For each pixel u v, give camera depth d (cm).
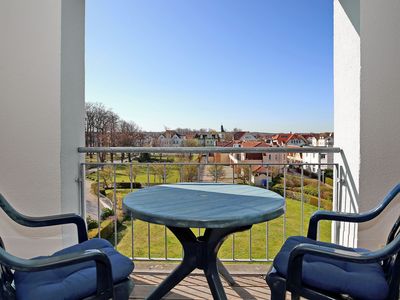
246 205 130
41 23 201
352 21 206
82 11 240
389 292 104
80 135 236
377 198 200
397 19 197
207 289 186
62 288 106
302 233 225
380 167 199
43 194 204
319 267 115
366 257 96
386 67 198
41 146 204
